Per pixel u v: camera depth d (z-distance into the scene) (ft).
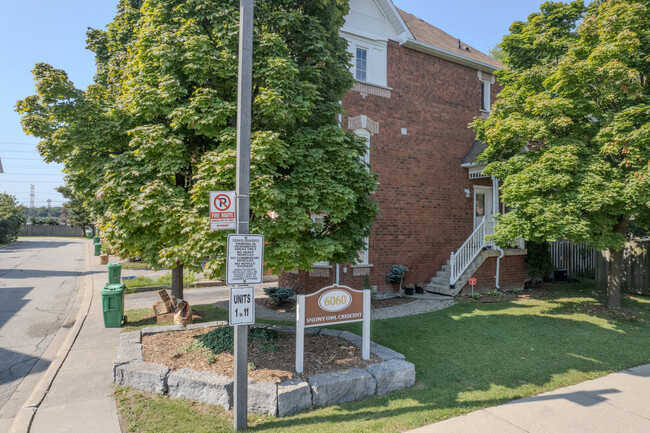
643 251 42.42
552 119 30.25
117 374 17.46
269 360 18.17
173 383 16.29
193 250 17.65
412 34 41.98
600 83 31.22
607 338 26.25
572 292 43.04
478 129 37.68
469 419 14.97
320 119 24.25
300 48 23.06
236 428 13.61
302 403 15.31
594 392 17.71
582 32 31.09
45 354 22.52
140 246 20.12
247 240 13.83
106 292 26.81
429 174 42.86
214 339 19.76
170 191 19.01
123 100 21.83
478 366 20.68
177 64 20.16
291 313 32.19
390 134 40.29
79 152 20.34
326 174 20.75
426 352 22.75
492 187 46.78
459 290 39.32
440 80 44.34
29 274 53.26
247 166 14.05
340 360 18.48
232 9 20.53
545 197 30.32
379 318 30.66
